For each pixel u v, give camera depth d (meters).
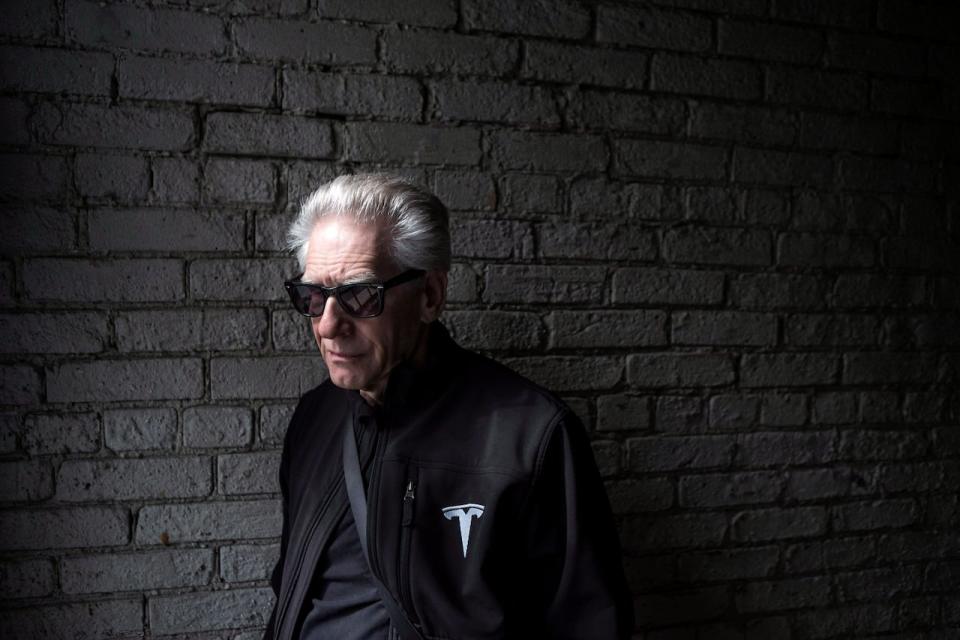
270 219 1.37
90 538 1.34
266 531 1.41
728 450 1.65
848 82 1.67
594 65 1.50
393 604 1.02
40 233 1.28
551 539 1.03
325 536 1.10
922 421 1.79
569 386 1.54
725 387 1.64
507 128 1.47
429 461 1.04
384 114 1.40
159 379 1.35
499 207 1.47
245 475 1.40
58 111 1.27
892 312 1.75
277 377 1.40
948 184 1.76
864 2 1.67
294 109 1.36
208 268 1.35
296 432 1.29
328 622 1.09
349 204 0.98
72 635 1.34
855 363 1.73
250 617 1.42
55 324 1.30
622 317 1.56
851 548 1.76
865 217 1.71
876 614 1.79
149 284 1.33
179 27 1.30
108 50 1.28
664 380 1.60
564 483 1.03
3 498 1.30
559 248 1.51
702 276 1.61
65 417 1.31
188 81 1.31
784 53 1.62
